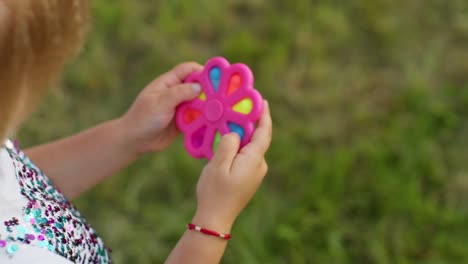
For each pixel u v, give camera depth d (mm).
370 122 2039
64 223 793
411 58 2203
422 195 1885
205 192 803
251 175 807
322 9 2293
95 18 2221
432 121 2004
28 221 740
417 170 1912
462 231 1799
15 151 846
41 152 972
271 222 1829
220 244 791
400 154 1938
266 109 855
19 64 532
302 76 2146
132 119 938
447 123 1998
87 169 961
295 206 1860
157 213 1874
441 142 1980
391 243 1787
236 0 2332
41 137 1989
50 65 573
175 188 1912
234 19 2297
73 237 796
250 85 854
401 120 2023
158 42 2209
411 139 1955
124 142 945
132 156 968
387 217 1823
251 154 812
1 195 730
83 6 637
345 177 1889
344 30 2252
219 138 872
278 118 2041
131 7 2281
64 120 2045
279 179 1921
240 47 2154
